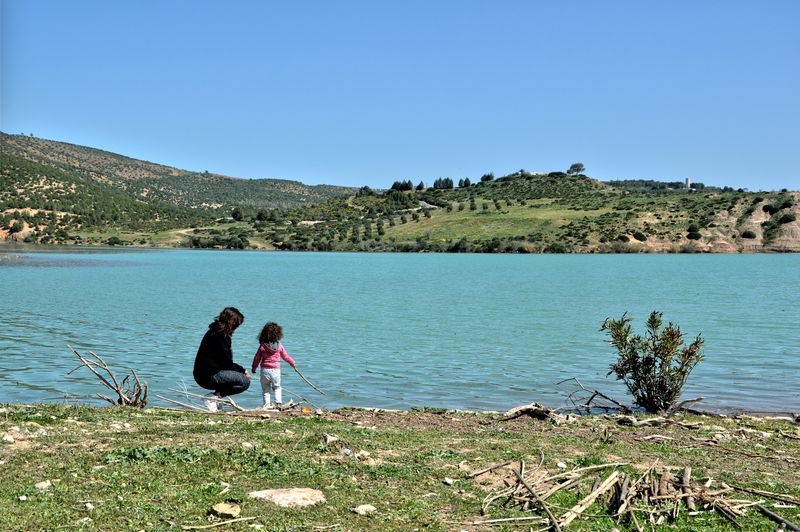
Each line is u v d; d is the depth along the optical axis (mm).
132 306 37188
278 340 13312
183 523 6172
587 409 14898
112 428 9867
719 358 21609
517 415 13000
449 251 163500
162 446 8641
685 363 14391
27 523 5898
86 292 46656
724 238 156875
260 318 32531
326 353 22094
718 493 7750
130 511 6352
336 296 46125
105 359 20062
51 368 18297
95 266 87312
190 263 101938
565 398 16062
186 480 7383
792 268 89875
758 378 18500
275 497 6961
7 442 8445
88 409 11445
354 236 188875
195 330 27062
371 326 29531
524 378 18391
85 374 17594
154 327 27875
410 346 23719
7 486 6797
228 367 12633
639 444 10758
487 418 12930
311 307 38281
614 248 151500
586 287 55875
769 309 37969
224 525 6191
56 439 8820
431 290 52125
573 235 162125
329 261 116312
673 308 38438
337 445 9391
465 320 32094
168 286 54062
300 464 8273
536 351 22859
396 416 12727
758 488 8328
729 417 13930
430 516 6832
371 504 7066
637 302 42281
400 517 6734
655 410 14539
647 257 133500
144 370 18469
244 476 7695
